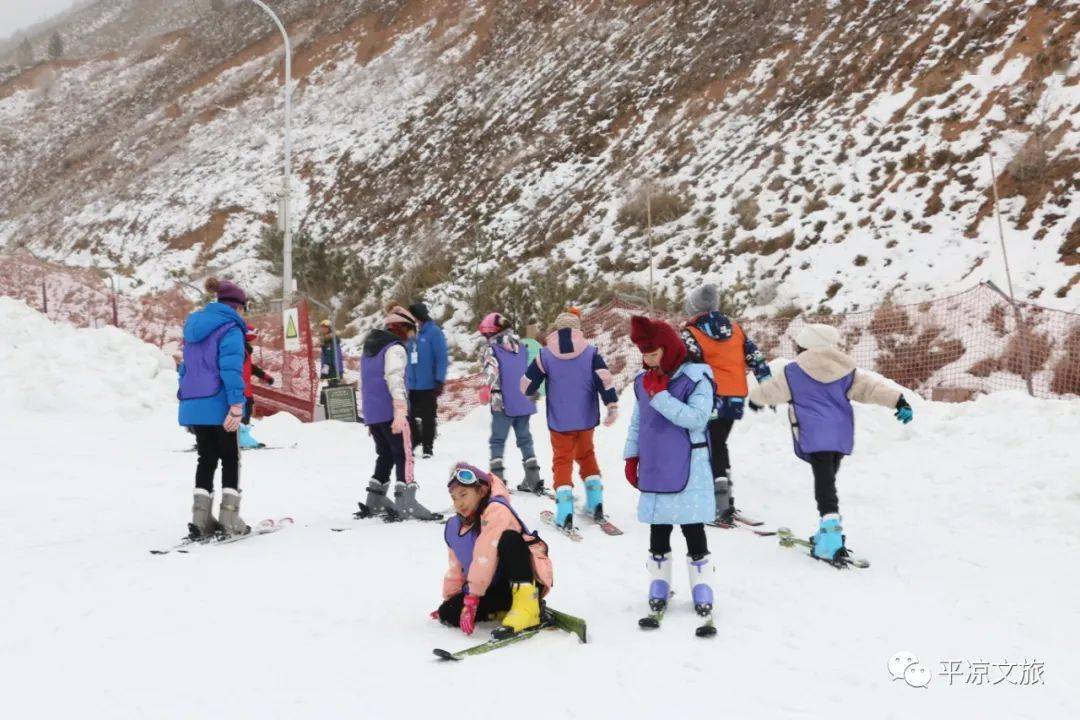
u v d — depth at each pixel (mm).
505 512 4742
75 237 40469
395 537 6906
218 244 34312
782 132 22859
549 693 3963
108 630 4727
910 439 8836
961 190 17672
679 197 22891
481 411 12914
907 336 13734
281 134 41344
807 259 18250
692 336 7281
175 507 8164
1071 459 7305
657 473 4965
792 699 3928
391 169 34250
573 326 7199
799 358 6355
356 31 47500
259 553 6430
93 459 10492
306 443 12164
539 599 4816
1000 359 12422
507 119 32688
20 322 14883
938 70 21156
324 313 25859
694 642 4648
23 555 6344
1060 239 15164
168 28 82438
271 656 4375
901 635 4734
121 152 48656
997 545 6289
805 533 6980
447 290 24625
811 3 27000
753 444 9500
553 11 38156
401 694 3922
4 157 57344
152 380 14438
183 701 3803
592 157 27641
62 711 3682
